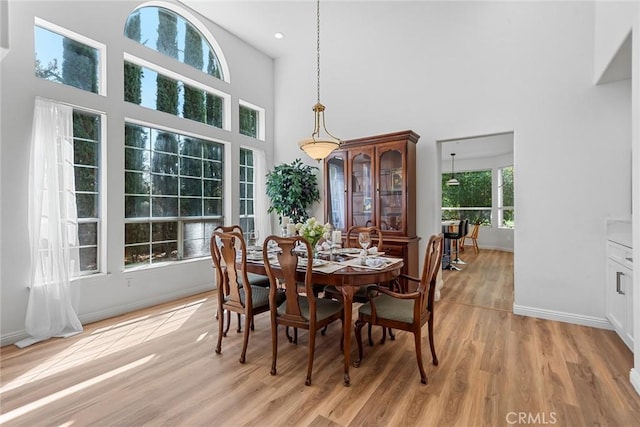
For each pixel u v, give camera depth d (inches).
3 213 100.8
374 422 65.4
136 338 107.9
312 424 64.9
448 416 67.2
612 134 114.7
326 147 113.0
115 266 129.6
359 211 164.2
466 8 143.2
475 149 275.1
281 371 86.5
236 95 184.7
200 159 170.9
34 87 106.8
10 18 101.7
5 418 67.0
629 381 79.6
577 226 120.2
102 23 125.0
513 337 107.7
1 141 100.2
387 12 158.9
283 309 88.0
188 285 159.0
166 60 148.3
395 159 151.2
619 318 102.9
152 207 148.4
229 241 93.9
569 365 88.1
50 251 107.4
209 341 106.0
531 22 128.4
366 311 89.5
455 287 173.5
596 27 113.7
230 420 66.3
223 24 170.7
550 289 125.0
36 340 103.8
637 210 77.5
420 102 155.9
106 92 126.6
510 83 132.8
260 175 199.9
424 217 156.2
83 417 67.3
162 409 70.0
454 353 96.3
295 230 116.1
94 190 126.4
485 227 323.9
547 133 125.2
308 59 195.6
